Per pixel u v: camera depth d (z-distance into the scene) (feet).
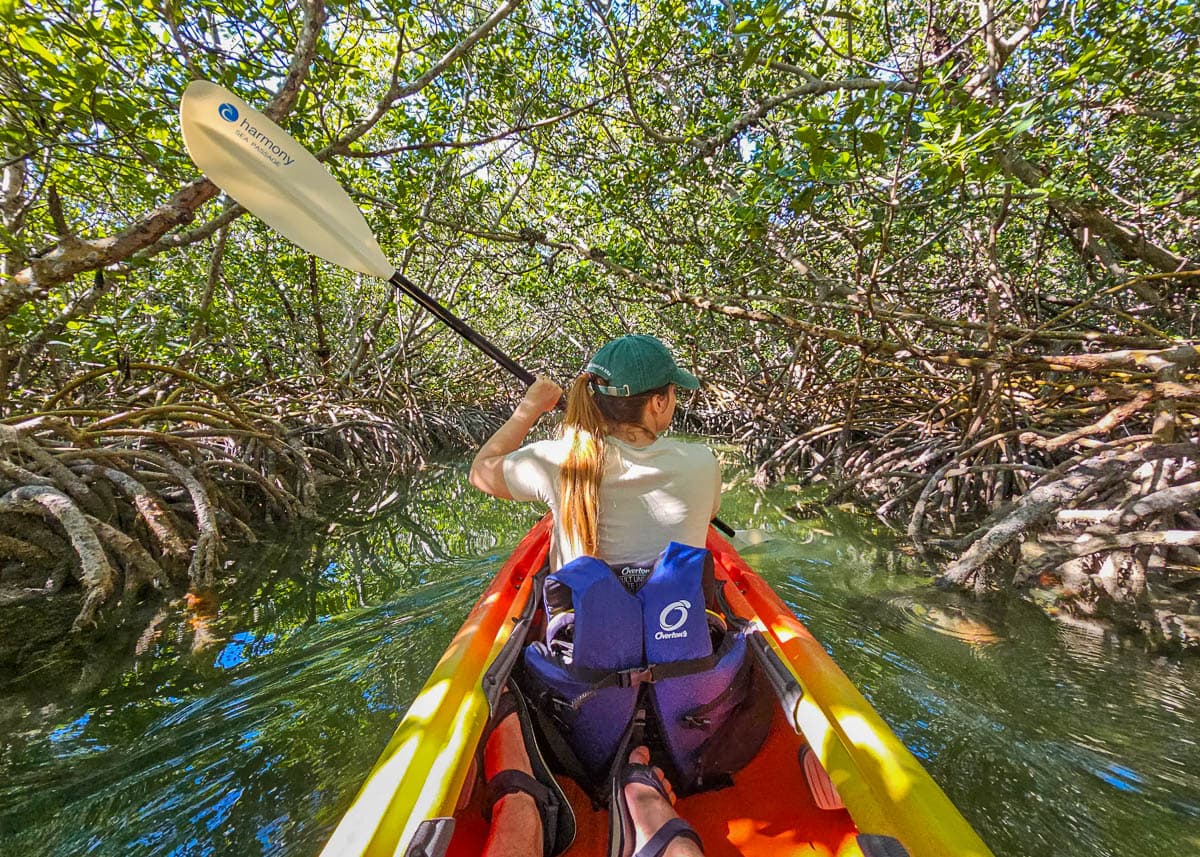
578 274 21.71
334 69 13.80
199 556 12.41
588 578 4.34
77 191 14.75
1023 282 19.99
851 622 10.18
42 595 11.29
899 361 19.51
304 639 9.95
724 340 30.58
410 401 31.37
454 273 30.53
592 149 20.42
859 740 4.52
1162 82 13.30
